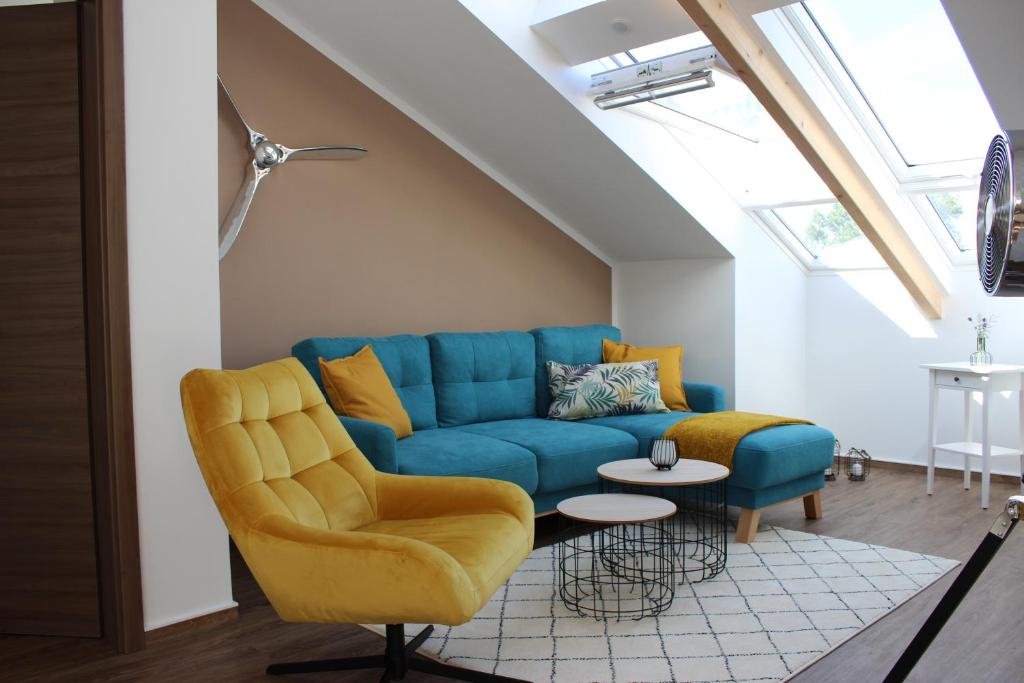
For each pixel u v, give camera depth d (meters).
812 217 5.03
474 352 4.12
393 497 2.53
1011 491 4.45
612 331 4.96
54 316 2.50
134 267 2.47
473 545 2.12
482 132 4.33
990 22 2.63
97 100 2.40
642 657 2.35
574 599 2.82
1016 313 4.59
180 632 2.57
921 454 4.99
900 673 1.79
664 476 2.93
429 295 4.36
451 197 4.46
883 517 3.92
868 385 5.22
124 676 2.27
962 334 4.80
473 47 3.63
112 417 2.41
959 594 1.72
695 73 3.49
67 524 2.53
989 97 2.95
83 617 2.54
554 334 4.57
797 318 5.45
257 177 3.53
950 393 4.83
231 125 3.50
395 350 3.78
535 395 4.48
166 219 2.54
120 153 2.42
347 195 3.98
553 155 4.35
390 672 2.19
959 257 4.76
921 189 4.31
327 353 3.46
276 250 3.70
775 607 2.73
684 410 4.56
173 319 2.56
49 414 2.52
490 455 3.30
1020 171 1.69
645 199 4.53
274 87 3.70
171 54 2.55
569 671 2.26
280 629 2.61
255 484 2.09
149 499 2.51
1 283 2.53
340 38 3.86
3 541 2.56
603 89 3.81
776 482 3.49
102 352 2.44
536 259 4.96
